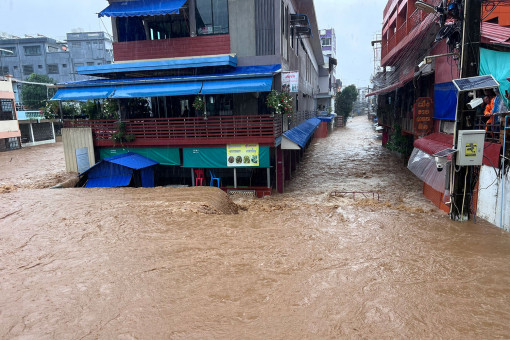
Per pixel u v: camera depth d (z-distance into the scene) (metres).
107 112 18.02
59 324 5.30
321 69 52.84
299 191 18.73
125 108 18.72
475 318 5.17
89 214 11.16
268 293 6.05
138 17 19.00
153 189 14.91
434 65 15.36
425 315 5.28
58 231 9.73
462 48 8.69
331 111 60.88
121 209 11.57
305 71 31.03
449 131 13.73
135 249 8.22
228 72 17.28
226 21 17.77
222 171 18.81
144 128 17.80
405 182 20.38
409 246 8.05
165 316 5.43
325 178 22.33
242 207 14.46
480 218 10.03
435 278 6.45
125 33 19.17
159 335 4.96
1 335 5.06
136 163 16.70
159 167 19.33
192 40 18.02
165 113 19.02
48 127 45.56
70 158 19.03
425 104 15.72
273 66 17.45
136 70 17.72
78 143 18.67
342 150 35.19
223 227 9.71
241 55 17.80
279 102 15.80
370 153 32.34
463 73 8.73
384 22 30.55
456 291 5.96
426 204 15.16
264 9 17.36
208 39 17.89
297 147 17.41
